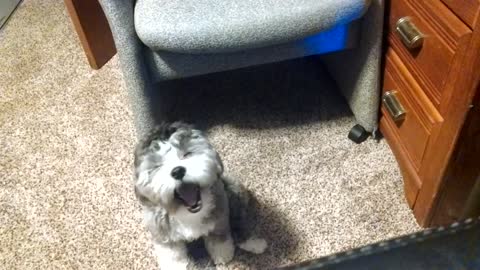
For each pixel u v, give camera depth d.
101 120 1.46
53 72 1.68
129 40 1.05
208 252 1.10
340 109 1.40
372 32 1.09
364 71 1.17
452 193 0.97
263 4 1.01
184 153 0.91
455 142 0.88
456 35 0.82
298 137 1.34
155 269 1.07
